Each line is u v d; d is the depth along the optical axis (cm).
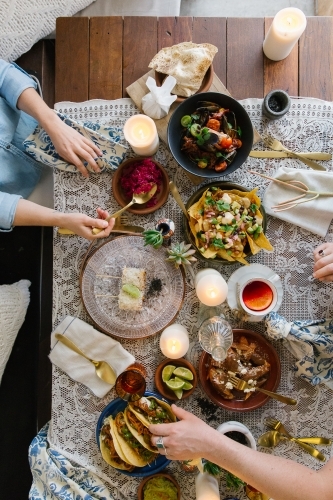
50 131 115
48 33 140
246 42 123
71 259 120
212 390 117
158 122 120
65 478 116
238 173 121
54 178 121
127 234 117
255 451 104
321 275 111
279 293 116
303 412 118
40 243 145
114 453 114
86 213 121
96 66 122
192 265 119
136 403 112
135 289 112
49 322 142
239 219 112
